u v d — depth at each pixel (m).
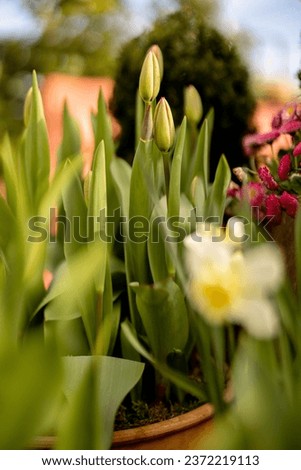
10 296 0.54
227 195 0.89
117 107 1.05
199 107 0.92
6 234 0.72
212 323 0.57
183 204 0.81
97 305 0.73
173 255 0.60
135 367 0.68
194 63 1.03
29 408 0.34
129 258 0.79
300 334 0.56
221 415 0.56
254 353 0.53
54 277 0.77
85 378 0.45
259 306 0.52
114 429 0.74
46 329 0.73
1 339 0.34
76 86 1.42
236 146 1.05
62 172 0.70
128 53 1.06
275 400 0.47
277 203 0.81
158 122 0.74
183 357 0.78
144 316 0.74
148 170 0.77
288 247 0.81
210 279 0.53
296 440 0.44
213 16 1.16
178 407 0.78
